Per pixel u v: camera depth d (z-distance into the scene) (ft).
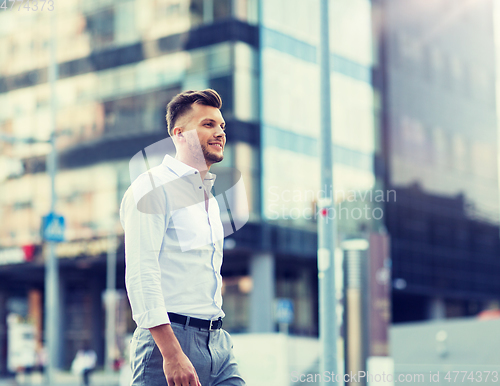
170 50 100.68
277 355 33.81
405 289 119.24
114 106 105.50
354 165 106.01
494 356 28.04
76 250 107.76
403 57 123.03
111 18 106.73
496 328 28.14
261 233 93.45
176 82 100.17
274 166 94.27
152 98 102.17
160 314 7.34
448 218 132.36
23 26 113.29
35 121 111.96
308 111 98.63
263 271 98.94
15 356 128.26
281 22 97.50
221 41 96.02
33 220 111.45
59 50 110.32
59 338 129.70
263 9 96.48
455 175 136.05
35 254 111.24
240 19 95.81
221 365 8.19
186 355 7.79
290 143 96.17
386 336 24.43
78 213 107.86
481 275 140.46
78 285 136.36
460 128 138.92
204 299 8.02
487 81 148.87
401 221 118.11
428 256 125.70
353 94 108.58
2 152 113.39
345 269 24.49
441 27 136.15
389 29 118.93
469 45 144.25
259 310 99.09
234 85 93.91
